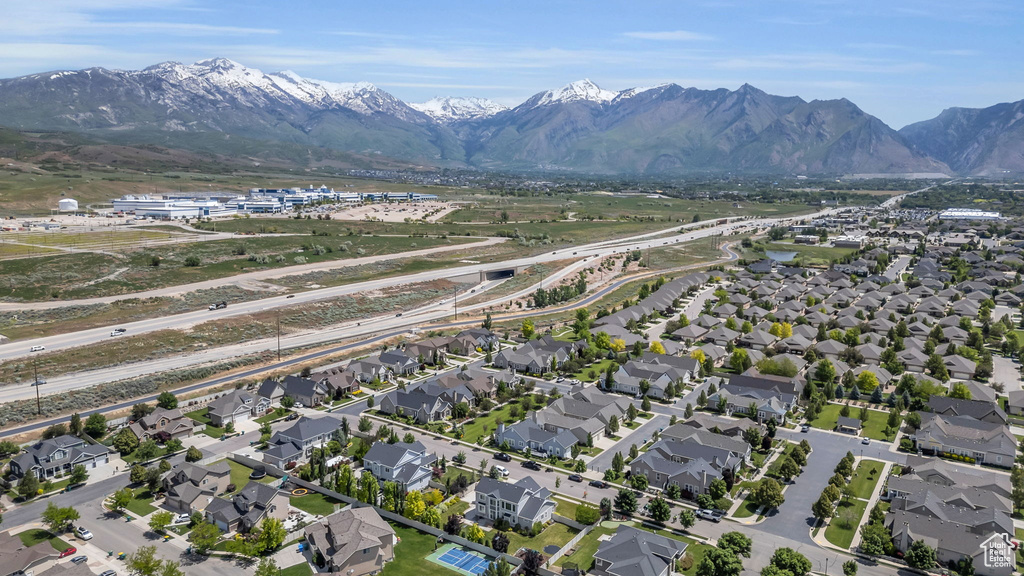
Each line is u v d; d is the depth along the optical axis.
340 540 92.12
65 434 128.88
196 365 174.25
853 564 89.50
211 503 103.69
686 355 188.75
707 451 120.94
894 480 110.62
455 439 136.12
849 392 161.50
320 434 130.50
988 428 131.75
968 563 91.31
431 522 102.25
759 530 102.19
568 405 145.25
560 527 103.75
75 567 84.56
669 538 95.19
